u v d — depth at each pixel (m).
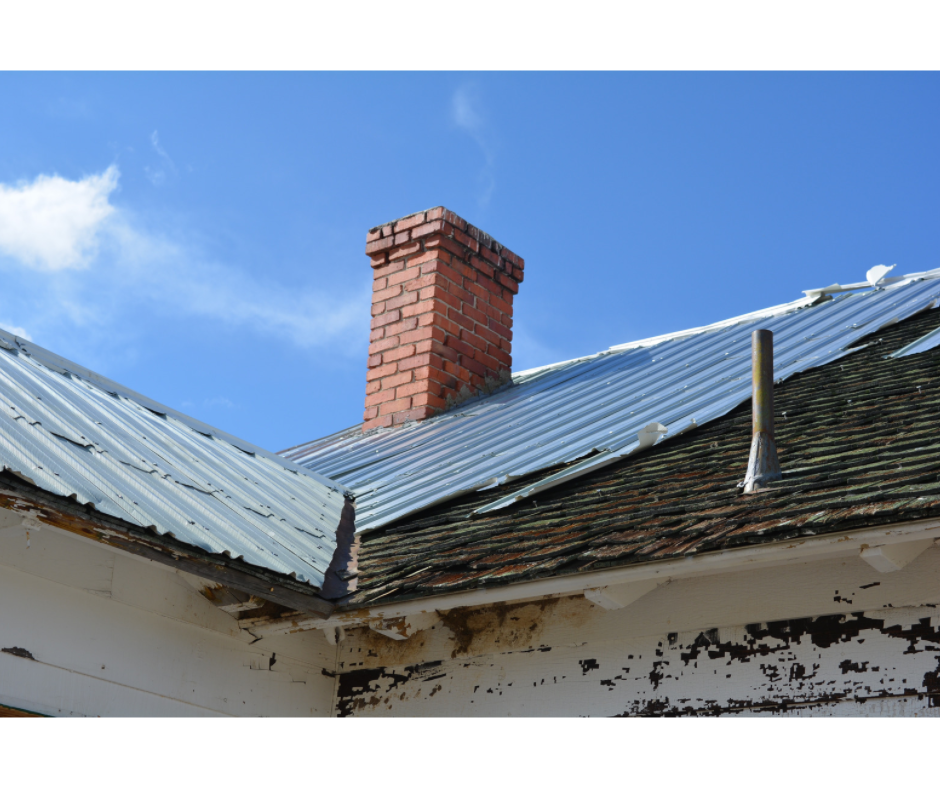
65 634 3.84
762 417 3.89
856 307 6.97
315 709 4.77
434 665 4.57
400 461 7.02
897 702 3.30
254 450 6.30
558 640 4.22
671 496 4.18
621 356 8.41
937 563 3.32
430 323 8.58
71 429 4.41
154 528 3.63
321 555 4.77
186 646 4.29
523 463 5.79
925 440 3.73
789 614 3.62
